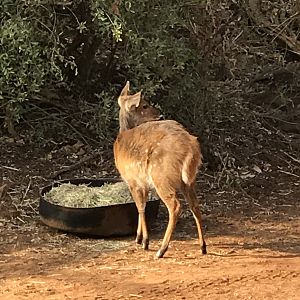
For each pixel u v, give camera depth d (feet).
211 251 22.53
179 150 21.63
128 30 26.17
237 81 31.24
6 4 25.86
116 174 27.63
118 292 19.93
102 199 23.94
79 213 23.04
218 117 29.30
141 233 22.97
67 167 27.78
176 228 24.25
